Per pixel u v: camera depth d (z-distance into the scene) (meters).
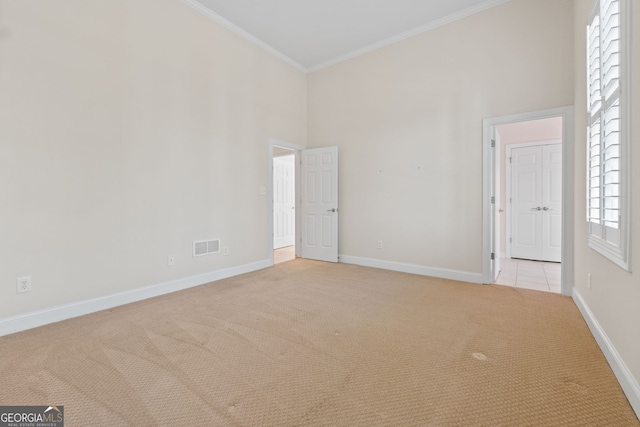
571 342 2.14
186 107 3.54
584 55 2.65
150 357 1.95
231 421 1.38
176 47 3.43
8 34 2.31
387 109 4.43
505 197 5.41
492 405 1.49
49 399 1.53
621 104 1.65
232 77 4.07
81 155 2.71
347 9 3.72
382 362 1.89
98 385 1.65
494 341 2.16
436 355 1.97
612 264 1.86
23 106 2.38
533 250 5.19
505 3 3.48
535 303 2.97
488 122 3.60
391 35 4.28
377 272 4.27
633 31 1.53
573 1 3.09
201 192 3.71
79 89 2.69
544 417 1.41
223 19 3.89
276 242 6.76
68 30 2.62
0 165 2.29
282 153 5.72
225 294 3.29
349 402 1.52
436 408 1.47
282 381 1.69
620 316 1.70
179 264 3.49
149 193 3.21
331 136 5.06
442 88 3.94
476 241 3.72
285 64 4.93
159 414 1.42
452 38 3.85
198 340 2.19
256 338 2.22
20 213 2.38
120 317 2.64
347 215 4.90
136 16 3.08
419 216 4.16
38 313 2.46
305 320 2.56
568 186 3.14
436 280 3.84
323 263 4.90
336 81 4.98
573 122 3.10
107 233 2.89
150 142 3.21
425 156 4.09
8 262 2.33
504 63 3.50
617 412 1.44
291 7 3.68
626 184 1.57
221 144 3.94
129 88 3.03
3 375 1.74
